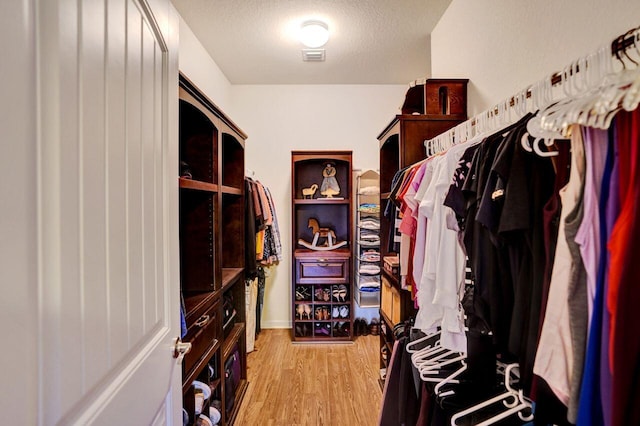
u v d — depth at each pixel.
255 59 2.94
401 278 1.85
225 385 1.97
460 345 1.18
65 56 0.53
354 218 3.46
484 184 0.92
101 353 0.63
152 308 0.87
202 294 1.77
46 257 0.49
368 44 2.66
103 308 0.64
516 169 0.81
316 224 3.39
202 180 1.83
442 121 1.92
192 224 1.82
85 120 0.58
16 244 0.44
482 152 0.97
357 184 3.46
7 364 0.42
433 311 1.26
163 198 0.96
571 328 0.63
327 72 3.23
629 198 0.56
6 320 0.42
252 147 3.54
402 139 1.92
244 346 2.46
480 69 1.76
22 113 0.45
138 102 0.80
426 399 1.30
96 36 0.62
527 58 1.37
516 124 0.93
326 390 2.38
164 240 0.97
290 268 3.59
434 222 1.23
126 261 0.73
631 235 0.55
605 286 0.59
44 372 0.48
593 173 0.62
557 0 1.19
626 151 0.58
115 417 0.66
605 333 0.58
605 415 0.56
